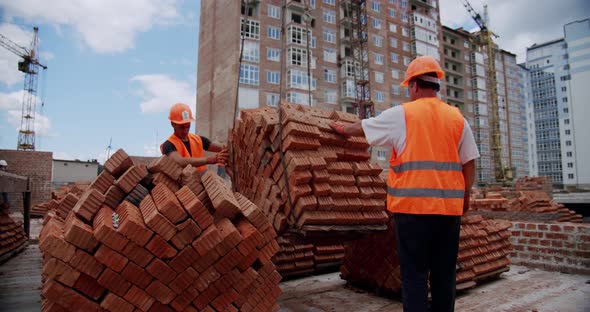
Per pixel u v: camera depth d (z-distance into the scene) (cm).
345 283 554
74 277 233
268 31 3544
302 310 424
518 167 7231
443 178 265
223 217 280
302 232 348
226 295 274
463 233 515
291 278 588
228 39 3497
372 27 4409
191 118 455
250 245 268
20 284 527
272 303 299
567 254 625
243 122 453
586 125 6588
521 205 1001
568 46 6862
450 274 275
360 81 4122
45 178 1992
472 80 6344
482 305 441
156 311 252
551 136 8281
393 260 459
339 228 362
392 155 291
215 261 263
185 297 257
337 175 382
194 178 301
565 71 8062
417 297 261
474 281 520
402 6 4931
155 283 246
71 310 237
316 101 3809
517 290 508
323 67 3950
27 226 880
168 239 244
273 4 3606
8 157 1936
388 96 4419
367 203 388
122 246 235
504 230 612
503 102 7125
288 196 356
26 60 5516
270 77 3503
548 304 438
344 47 4216
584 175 6500
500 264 567
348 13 4303
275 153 385
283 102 409
